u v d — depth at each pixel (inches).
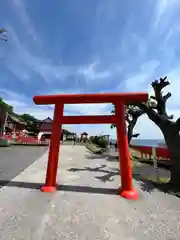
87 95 211.0
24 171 297.9
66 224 124.3
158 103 258.7
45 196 179.9
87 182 237.9
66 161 422.9
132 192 184.7
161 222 131.0
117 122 204.8
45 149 732.0
